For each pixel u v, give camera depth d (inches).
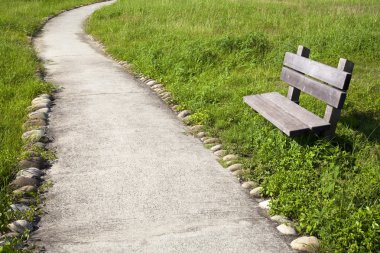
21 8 714.8
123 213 130.0
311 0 731.4
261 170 157.1
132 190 144.2
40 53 403.5
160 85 282.2
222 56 338.0
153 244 115.0
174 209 133.0
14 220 123.0
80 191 142.9
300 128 159.5
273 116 174.1
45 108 228.2
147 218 127.6
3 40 420.8
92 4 978.1
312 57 330.0
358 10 544.4
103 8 737.0
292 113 178.1
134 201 137.1
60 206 133.6
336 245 110.9
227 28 454.3
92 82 294.4
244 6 628.7
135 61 346.0
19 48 383.2
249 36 367.9
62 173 156.0
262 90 247.9
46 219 126.5
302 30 430.6
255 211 133.4
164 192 143.4
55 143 184.1
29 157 163.5
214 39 370.0
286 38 400.5
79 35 529.7
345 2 679.1
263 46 359.6
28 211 126.6
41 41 478.0
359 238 111.3
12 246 108.6
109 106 239.3
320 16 501.4
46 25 616.4
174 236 118.8
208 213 131.2
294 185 139.5
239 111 217.8
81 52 414.6
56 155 171.8
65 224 124.1
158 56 342.0
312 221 119.1
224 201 138.9
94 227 122.6
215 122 208.7
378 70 306.8
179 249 113.0
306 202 129.2
